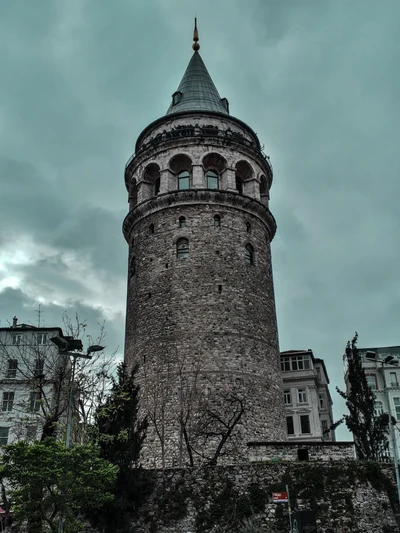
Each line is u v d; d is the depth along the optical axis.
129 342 46.03
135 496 30.73
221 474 30.97
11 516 30.44
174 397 40.66
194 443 38.56
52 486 27.38
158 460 38.94
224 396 40.47
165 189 48.78
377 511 29.98
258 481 30.52
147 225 48.75
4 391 50.53
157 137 51.59
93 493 25.50
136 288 47.22
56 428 31.75
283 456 34.09
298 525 24.89
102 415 31.78
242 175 51.75
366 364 72.44
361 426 39.94
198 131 50.66
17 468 24.20
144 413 40.84
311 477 30.45
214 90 57.09
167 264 45.88
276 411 42.47
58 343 26.62
